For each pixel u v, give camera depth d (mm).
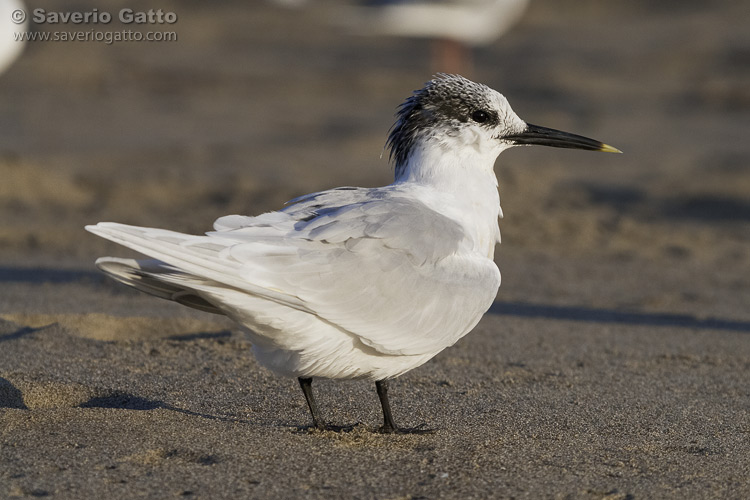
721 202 24188
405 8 42156
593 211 22641
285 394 9398
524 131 9070
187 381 9664
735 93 38719
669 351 12016
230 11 60906
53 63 43094
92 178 24234
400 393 9602
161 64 45312
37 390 8961
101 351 10586
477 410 9125
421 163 8859
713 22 55562
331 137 31891
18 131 31984
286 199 22797
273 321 7359
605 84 41406
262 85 41938
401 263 7801
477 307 8195
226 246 7250
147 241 6977
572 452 7973
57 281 14719
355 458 7613
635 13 60125
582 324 13445
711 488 7254
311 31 57031
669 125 34531
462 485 7129
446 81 8961
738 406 9609
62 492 6711
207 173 25719
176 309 12961
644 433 8578
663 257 19078
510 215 21766
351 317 7551
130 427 7996
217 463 7336
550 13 60219
